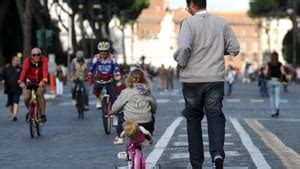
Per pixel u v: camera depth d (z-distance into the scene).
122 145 42.41
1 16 174.38
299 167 31.84
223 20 26.77
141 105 29.59
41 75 48.72
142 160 26.72
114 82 50.59
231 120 64.38
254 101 107.81
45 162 34.81
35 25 176.62
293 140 45.28
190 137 27.16
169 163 33.12
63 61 196.38
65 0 185.25
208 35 26.39
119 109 30.11
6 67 66.75
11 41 186.62
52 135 49.97
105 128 50.16
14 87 66.06
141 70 30.14
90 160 35.28
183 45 25.97
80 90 66.88
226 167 31.53
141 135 26.73
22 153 39.00
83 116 67.44
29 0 106.38
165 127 55.47
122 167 32.31
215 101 26.23
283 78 72.25
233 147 40.09
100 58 50.31
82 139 46.72
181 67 26.59
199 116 27.20
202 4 26.91
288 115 73.88
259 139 45.31
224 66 26.70
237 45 26.72
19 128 56.94
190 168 28.64
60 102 99.12
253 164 32.62
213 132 26.16
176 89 167.12
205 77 26.27
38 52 48.41
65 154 38.12
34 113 48.53
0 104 95.56
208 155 36.00
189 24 26.47
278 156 35.88
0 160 35.91
